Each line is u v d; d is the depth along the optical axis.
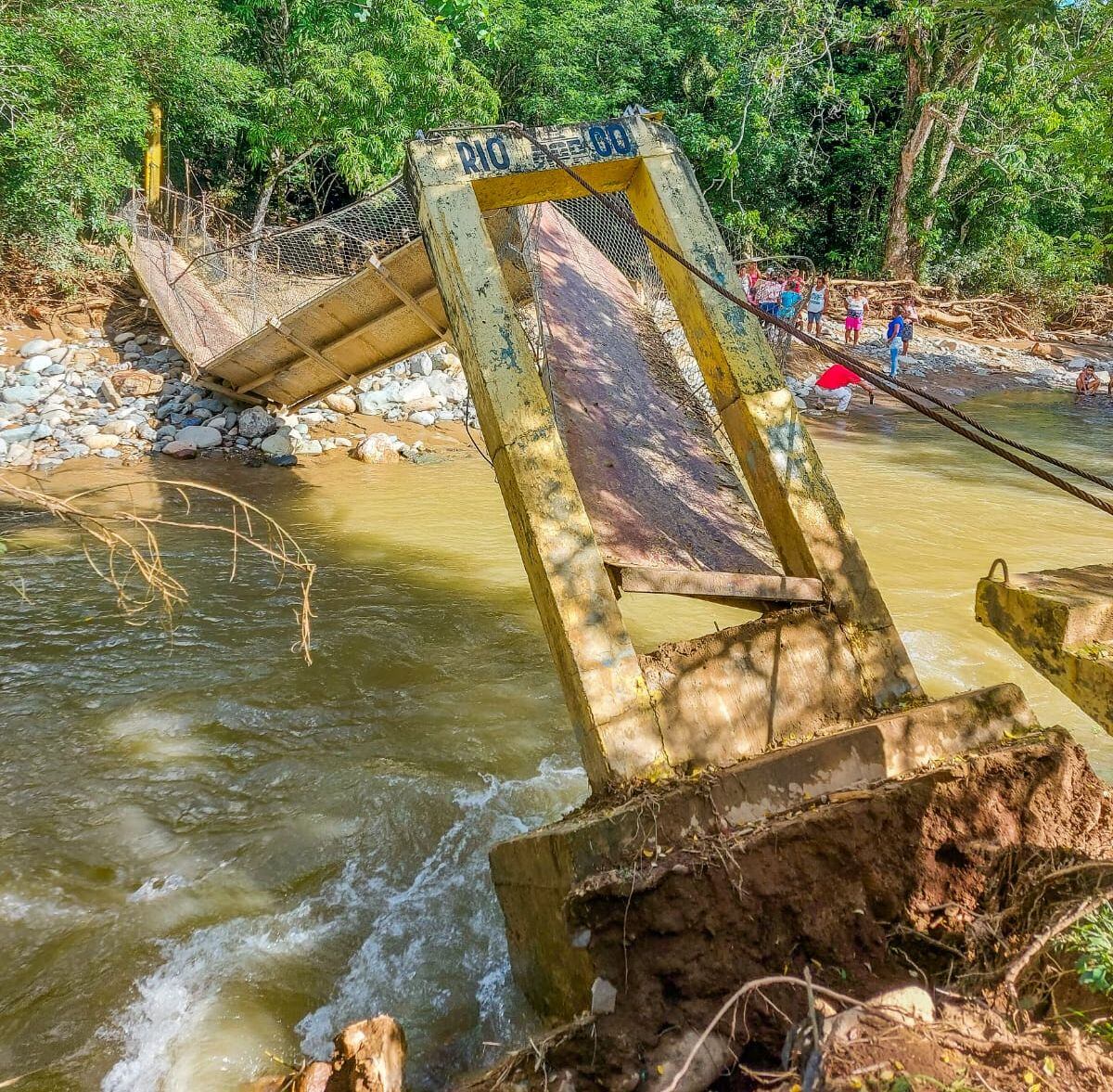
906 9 27.33
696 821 3.95
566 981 3.89
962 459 17.06
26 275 18.00
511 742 6.87
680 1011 3.54
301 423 16.25
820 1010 3.38
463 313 5.25
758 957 3.64
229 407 15.98
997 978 3.57
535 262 7.70
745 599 5.16
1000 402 22.94
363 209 12.88
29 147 16.48
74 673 7.71
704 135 29.33
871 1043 3.10
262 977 4.66
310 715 7.17
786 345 14.71
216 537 11.37
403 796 6.15
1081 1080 3.02
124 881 5.32
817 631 4.94
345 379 14.10
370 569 10.49
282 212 25.23
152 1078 4.06
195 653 8.16
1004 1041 3.17
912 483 15.05
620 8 29.17
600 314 7.81
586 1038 3.46
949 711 4.52
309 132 21.25
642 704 4.44
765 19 30.27
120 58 17.47
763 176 31.30
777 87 28.89
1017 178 32.06
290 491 13.60
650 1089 3.33
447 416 17.50
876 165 33.03
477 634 8.79
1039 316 31.86
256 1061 4.16
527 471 4.91
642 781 4.25
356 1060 3.62
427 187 5.48
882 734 4.30
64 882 5.28
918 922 3.83
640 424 6.71
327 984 4.64
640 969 3.59
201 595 9.48
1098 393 24.55
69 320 17.77
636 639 8.71
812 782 4.15
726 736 4.54
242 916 5.09
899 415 20.83
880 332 27.30
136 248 16.97
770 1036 3.48
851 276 33.47
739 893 3.66
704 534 5.82
